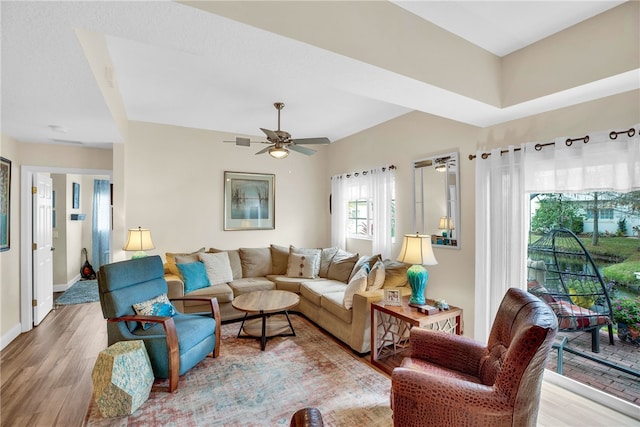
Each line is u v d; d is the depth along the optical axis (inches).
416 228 151.3
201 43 65.1
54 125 122.5
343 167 209.8
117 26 57.6
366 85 86.2
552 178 100.4
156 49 98.8
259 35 61.9
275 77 119.1
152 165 177.0
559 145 97.4
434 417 61.4
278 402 91.0
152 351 96.0
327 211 228.8
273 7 61.4
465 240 128.3
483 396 58.5
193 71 114.0
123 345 91.3
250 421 82.7
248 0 58.4
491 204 116.8
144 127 175.3
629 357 90.4
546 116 103.8
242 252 190.7
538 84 92.7
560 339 104.7
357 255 178.4
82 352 123.9
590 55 81.9
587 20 82.7
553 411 89.0
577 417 86.3
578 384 98.2
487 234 117.1
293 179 218.5
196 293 152.1
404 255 116.4
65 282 231.0
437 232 140.4
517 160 109.4
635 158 83.4
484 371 73.0
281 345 131.0
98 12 52.8
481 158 119.2
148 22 56.4
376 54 75.4
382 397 93.7
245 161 202.7
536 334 56.4
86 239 276.8
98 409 87.2
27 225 147.7
